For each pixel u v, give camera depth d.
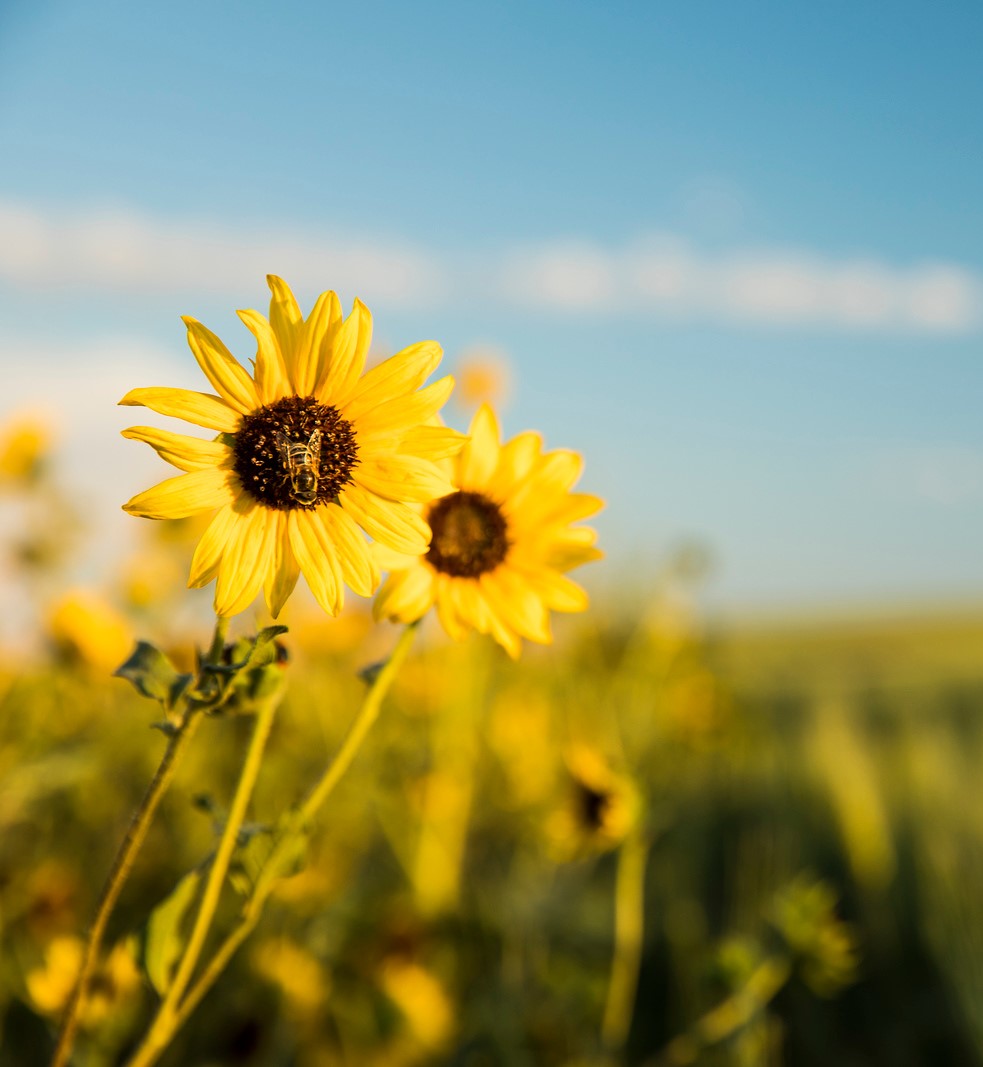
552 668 6.10
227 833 1.64
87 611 3.82
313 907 3.65
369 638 4.79
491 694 5.25
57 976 2.65
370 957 3.56
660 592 6.39
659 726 5.72
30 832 3.86
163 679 1.59
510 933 3.87
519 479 2.10
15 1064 2.95
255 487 1.64
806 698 9.62
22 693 3.73
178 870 3.74
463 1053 3.34
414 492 1.68
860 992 4.14
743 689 8.03
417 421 1.71
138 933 1.68
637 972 4.03
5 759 3.45
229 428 1.66
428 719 4.79
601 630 6.10
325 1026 3.37
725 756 6.20
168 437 1.62
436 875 4.10
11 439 4.20
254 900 1.68
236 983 3.30
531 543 2.06
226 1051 3.12
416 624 1.87
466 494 2.06
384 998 3.35
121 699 4.30
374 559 1.89
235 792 1.65
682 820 5.39
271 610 1.61
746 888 4.42
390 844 4.66
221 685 1.52
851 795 5.25
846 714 7.92
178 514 1.60
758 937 3.82
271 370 1.68
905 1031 3.92
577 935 4.20
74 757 3.58
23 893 3.31
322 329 1.69
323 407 1.70
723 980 3.04
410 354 1.73
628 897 3.08
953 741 6.55
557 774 3.82
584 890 4.60
